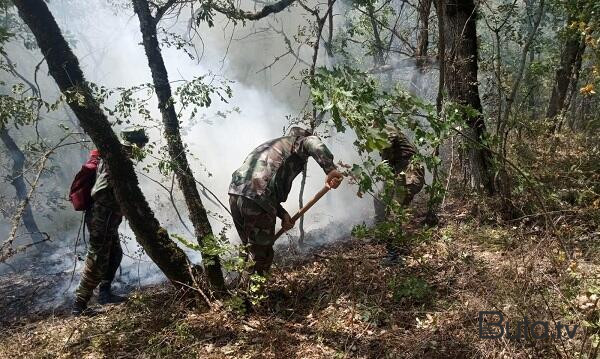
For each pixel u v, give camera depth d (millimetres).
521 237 4398
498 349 3150
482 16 6125
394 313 3834
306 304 4258
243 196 4078
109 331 4105
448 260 4488
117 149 4207
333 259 4871
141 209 4266
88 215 4941
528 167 5602
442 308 3797
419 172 4832
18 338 4352
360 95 3160
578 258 4000
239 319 3994
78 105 4035
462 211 5715
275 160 4172
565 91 9070
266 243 4156
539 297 3502
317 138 4172
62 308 5281
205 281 4375
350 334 3670
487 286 3801
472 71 5699
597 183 5309
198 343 3752
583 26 4652
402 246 4539
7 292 5992
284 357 3484
